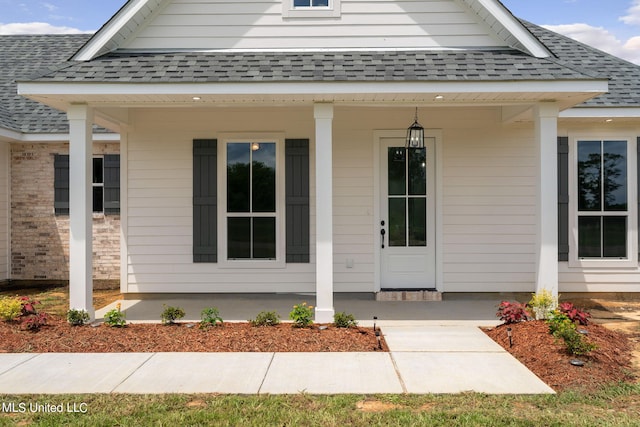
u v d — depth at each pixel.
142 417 3.80
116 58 6.95
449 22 7.41
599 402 4.09
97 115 7.33
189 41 7.45
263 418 3.77
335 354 5.39
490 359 5.23
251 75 6.38
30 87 6.18
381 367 4.97
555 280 6.63
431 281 8.70
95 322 6.88
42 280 10.63
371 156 8.63
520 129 8.57
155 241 8.77
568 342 5.09
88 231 6.76
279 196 8.75
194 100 6.63
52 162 10.61
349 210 8.65
